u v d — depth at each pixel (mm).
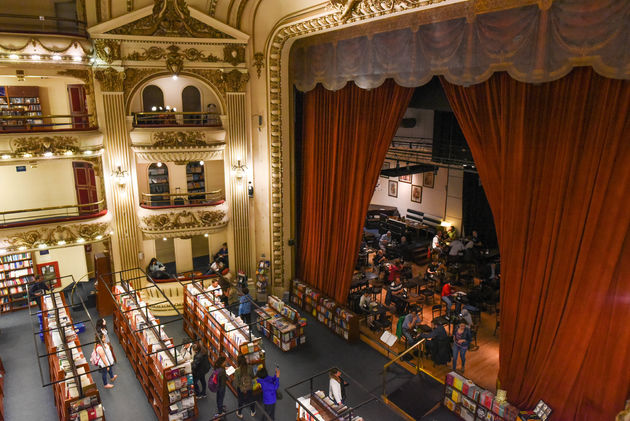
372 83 12273
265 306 14758
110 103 13914
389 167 23719
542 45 8492
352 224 14273
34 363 12992
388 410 10781
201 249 21234
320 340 13969
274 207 15859
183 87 15852
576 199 8781
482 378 11656
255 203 16156
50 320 12477
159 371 10375
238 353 11211
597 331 8672
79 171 16703
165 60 14172
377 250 18906
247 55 14914
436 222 21547
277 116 15164
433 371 12117
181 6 13727
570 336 9062
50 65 13016
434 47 10539
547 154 9141
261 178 15875
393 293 14812
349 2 10914
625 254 8203
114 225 14812
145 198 18047
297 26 13234
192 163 18609
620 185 8125
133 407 11109
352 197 14172
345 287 14742
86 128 13781
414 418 10484
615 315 8406
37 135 13102
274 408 10359
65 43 12805
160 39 13875
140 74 14125
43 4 13914
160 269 15758
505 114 9781
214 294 13453
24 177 16016
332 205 14938
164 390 10055
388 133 12820
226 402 11188
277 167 15570
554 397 9445
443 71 10406
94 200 16906
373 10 10688
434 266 16953
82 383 9938
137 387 11859
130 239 15102
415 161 19672
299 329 13430
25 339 14195
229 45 14555
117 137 14219
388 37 11617
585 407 9000
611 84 8070
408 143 20969
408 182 22922
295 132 16000
